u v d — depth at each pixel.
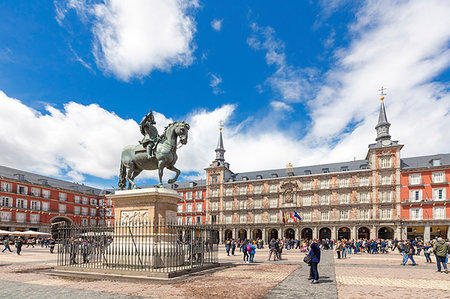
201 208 72.62
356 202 57.94
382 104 60.69
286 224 62.72
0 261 19.11
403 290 9.58
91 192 80.69
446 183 51.00
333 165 65.12
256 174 72.56
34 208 60.81
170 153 13.48
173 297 8.16
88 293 8.59
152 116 13.88
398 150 55.88
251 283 10.41
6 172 61.00
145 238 12.33
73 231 14.01
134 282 10.16
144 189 12.76
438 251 14.71
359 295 8.73
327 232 61.47
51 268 13.96
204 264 13.92
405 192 54.38
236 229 67.12
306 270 14.65
